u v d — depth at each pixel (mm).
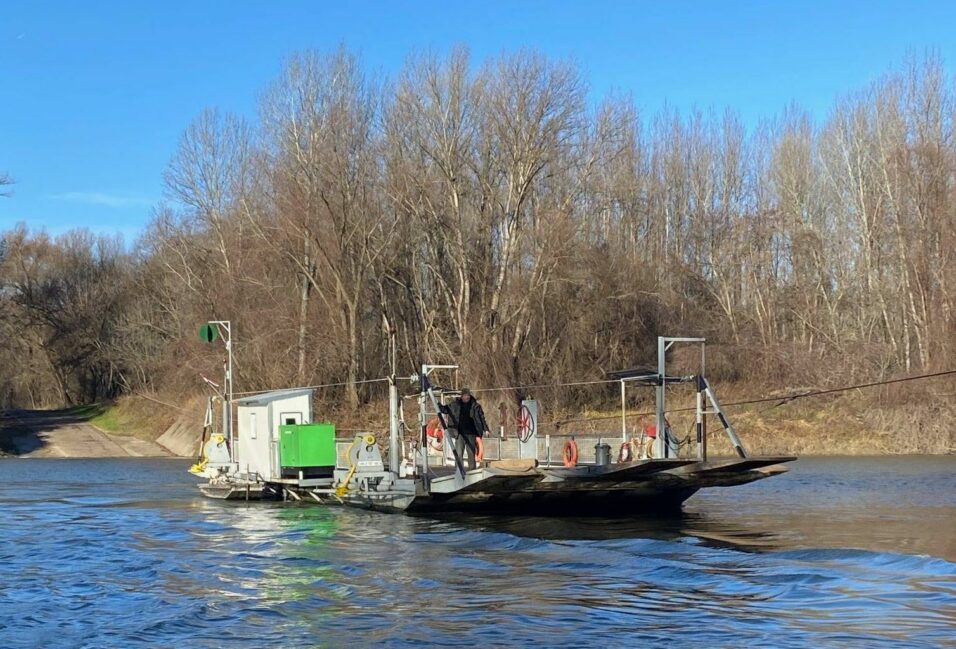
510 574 15828
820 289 64312
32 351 99750
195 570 16922
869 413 50781
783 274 66250
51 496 33250
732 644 11242
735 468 20938
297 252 57312
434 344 56500
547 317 55125
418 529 22031
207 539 21094
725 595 13875
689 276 63875
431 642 11562
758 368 55031
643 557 17234
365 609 13391
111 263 102000
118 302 99312
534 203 55031
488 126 54844
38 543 20781
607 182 60188
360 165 55625
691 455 44625
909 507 25516
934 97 58469
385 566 16844
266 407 29891
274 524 23641
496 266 56375
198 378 61438
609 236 60250
